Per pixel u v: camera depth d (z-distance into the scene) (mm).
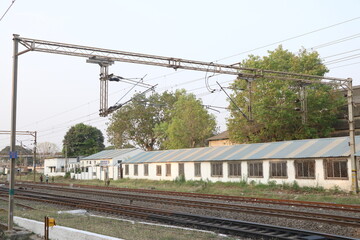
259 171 32438
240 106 40688
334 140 30031
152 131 71188
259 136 40812
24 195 32906
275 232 12695
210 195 26859
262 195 26859
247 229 13500
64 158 82938
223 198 25047
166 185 40188
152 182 44406
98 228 13492
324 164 27500
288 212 17016
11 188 14133
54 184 52906
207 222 15375
